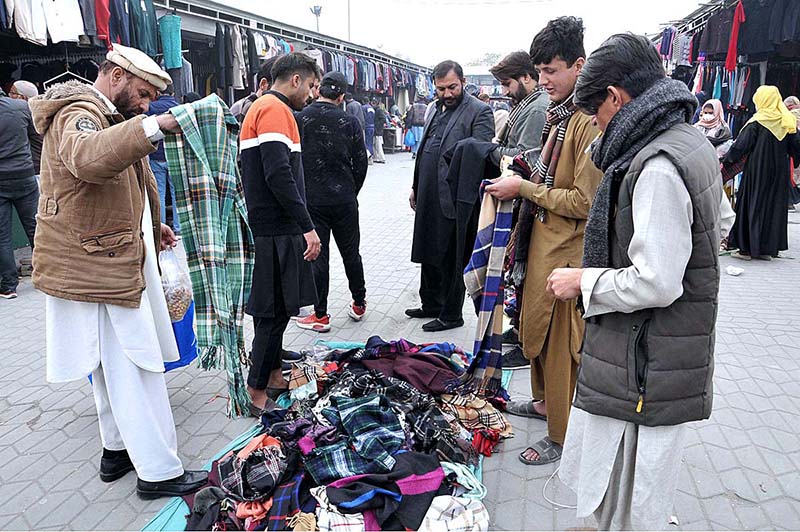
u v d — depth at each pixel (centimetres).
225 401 357
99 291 236
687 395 172
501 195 266
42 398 366
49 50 789
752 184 675
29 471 290
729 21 842
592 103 178
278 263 316
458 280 439
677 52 1058
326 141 431
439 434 281
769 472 285
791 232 858
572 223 259
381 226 895
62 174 228
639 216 161
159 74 250
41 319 509
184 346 349
